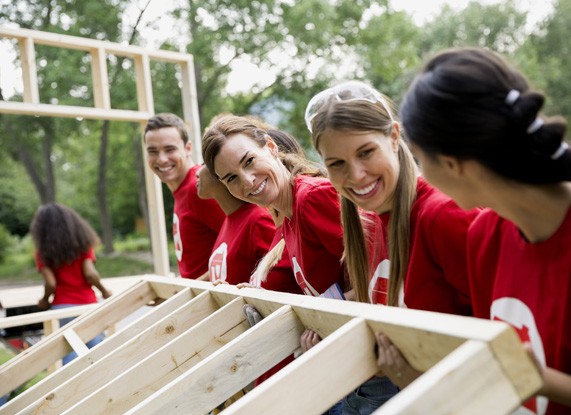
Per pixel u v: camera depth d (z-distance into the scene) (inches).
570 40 1027.3
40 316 138.9
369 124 51.4
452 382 32.1
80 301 163.8
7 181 1072.2
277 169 75.0
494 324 35.5
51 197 746.8
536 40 1049.5
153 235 183.9
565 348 37.1
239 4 601.0
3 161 989.8
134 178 984.9
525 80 38.1
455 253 48.8
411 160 54.2
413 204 53.2
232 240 87.9
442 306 52.2
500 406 32.9
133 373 63.3
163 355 64.9
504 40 1024.2
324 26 600.1
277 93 666.8
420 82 38.9
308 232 71.1
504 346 33.7
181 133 117.6
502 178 37.1
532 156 35.9
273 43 613.3
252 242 85.1
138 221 1126.4
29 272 879.1
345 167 52.8
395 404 31.3
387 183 52.9
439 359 38.9
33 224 163.9
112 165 952.9
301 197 71.4
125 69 606.5
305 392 41.5
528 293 39.6
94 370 72.7
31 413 69.7
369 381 67.8
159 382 64.7
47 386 77.6
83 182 1057.5
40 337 202.5
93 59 169.9
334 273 73.0
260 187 73.7
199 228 112.2
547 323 37.9
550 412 39.5
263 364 54.9
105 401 62.2
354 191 53.5
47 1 608.7
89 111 164.4
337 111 51.5
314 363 42.0
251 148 73.9
